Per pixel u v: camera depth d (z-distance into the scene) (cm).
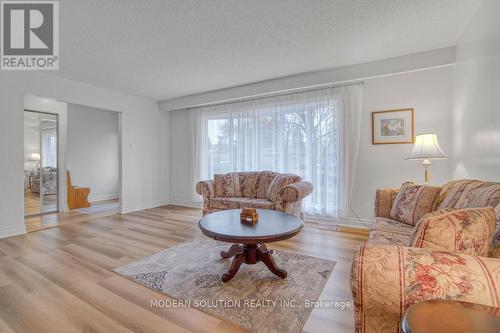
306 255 257
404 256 87
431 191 207
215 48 282
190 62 321
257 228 201
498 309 71
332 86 365
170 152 561
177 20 225
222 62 322
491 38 190
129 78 383
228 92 434
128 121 475
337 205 364
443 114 306
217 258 247
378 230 197
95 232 339
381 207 248
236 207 352
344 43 271
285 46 278
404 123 327
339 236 317
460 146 266
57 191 481
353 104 350
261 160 425
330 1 201
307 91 385
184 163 538
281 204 316
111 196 651
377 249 91
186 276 211
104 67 338
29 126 454
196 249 272
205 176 493
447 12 217
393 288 83
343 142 356
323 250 271
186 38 259
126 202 471
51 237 318
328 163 371
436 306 73
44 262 240
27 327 149
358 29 243
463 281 79
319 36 256
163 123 546
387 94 337
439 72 308
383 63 312
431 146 260
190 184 517
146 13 214
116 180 663
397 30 245
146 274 214
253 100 432
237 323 153
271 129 416
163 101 525
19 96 335
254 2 200
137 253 262
